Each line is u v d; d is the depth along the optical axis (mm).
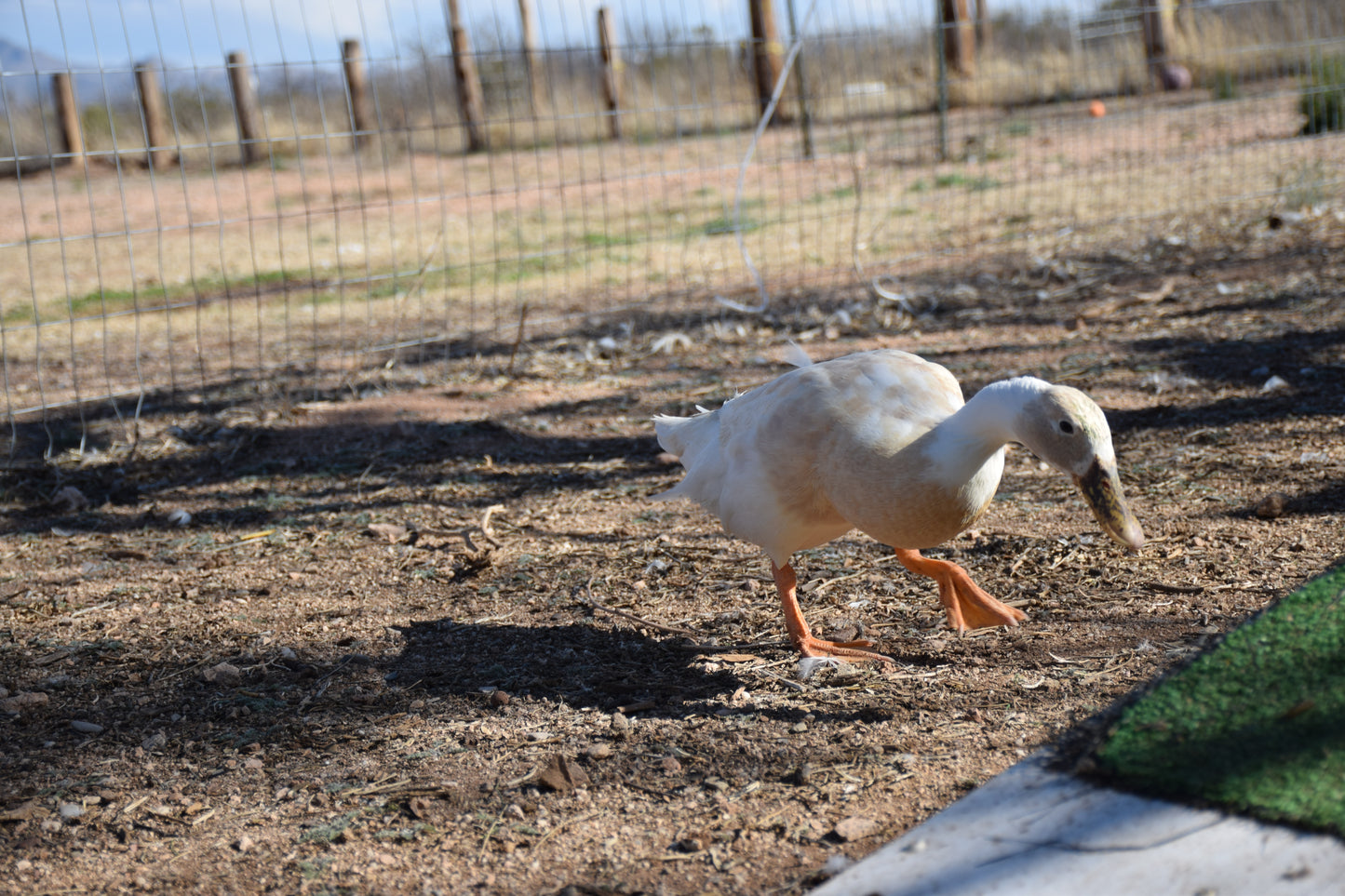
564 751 3150
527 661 3777
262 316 10445
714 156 19000
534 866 2627
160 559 5016
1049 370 6793
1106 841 2234
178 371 8492
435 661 3824
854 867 2314
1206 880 2082
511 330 9133
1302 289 7988
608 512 5285
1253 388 6086
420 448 6398
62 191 20469
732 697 3391
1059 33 21438
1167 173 13539
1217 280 8664
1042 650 3521
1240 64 17344
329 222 16141
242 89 22828
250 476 6113
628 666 3695
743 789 2875
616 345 8383
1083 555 4246
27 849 2824
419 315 9992
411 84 24812
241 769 3170
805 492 3406
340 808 2939
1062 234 10836
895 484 3143
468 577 4594
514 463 6086
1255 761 2326
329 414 7008
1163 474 5027
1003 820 2371
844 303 9141
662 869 2574
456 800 2934
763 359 7762
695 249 12234
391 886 2592
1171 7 12875
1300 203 10914
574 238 13398
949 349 7551
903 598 4090
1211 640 3430
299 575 4730
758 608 4117
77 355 9289
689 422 4016
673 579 4445
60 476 6176
